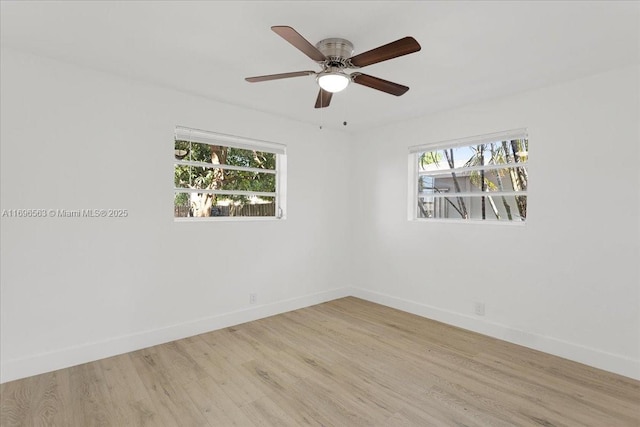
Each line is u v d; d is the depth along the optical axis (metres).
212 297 3.17
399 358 2.62
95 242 2.53
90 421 1.83
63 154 2.39
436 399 2.07
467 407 1.99
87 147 2.49
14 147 2.22
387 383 2.25
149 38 2.04
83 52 2.23
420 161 3.91
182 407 1.97
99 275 2.55
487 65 2.35
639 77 2.30
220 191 3.29
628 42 2.01
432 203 3.78
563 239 2.64
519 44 2.05
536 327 2.79
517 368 2.46
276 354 2.68
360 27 1.88
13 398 2.03
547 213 2.72
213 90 2.90
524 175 3.17
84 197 2.48
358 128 4.14
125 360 2.54
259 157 3.80
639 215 2.30
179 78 2.65
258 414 1.92
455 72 2.47
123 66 2.44
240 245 3.36
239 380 2.28
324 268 4.14
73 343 2.45
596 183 2.48
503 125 2.97
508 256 2.95
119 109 2.62
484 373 2.39
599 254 2.47
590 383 2.25
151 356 2.61
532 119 2.80
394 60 2.27
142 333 2.76
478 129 3.15
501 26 1.86
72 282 2.44
